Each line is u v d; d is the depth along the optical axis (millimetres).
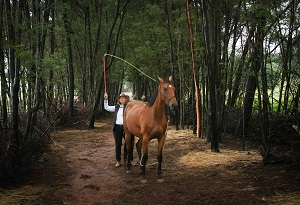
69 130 12031
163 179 5430
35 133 7211
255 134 8570
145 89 18891
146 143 5363
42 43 6516
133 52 15602
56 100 12773
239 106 10102
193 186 4984
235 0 7316
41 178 5570
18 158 5387
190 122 12445
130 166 6434
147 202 4426
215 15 7500
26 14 6508
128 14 15688
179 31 10828
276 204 4004
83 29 15719
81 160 7023
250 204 4070
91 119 12680
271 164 5867
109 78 18141
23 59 5684
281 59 6125
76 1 13641
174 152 7547
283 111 7438
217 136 7316
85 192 4918
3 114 5762
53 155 7438
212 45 7969
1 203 4312
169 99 4984
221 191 4633
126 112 6168
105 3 13008
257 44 5812
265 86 5738
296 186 4555
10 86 5871
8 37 5512
